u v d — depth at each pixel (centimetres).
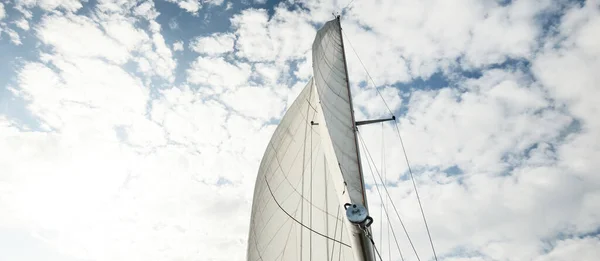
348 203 516
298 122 1052
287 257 794
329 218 813
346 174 624
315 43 970
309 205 858
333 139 679
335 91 928
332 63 1041
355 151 733
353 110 916
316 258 768
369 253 459
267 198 926
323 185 891
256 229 887
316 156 970
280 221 861
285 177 939
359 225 449
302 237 809
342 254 749
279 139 1020
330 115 766
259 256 831
